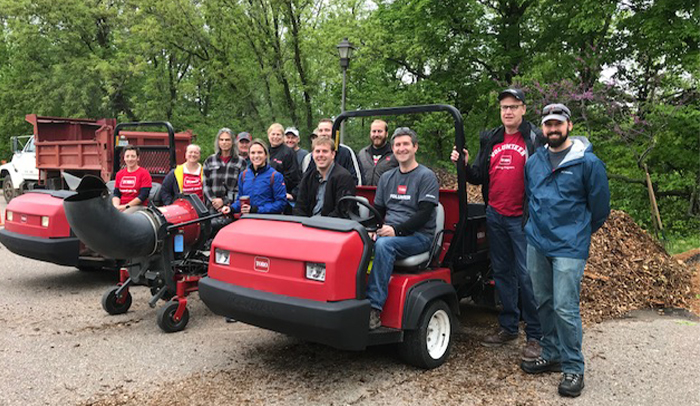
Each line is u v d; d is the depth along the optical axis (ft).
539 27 48.21
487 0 52.34
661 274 20.66
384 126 18.72
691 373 12.89
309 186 15.89
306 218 12.57
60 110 80.53
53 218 19.94
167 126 21.30
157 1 61.77
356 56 61.05
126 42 69.67
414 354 12.82
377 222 13.06
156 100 70.28
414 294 12.58
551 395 11.70
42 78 78.43
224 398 11.37
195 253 17.65
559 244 11.63
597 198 11.55
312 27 61.21
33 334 15.49
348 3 64.85
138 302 19.12
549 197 11.76
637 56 40.14
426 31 50.60
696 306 18.56
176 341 15.07
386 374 12.77
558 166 11.71
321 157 15.05
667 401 11.44
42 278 22.91
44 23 77.05
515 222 14.07
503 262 14.67
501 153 14.26
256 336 15.62
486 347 14.78
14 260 26.61
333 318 10.84
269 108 62.49
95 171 39.99
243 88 64.13
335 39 59.72
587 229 11.73
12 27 76.23
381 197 14.16
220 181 19.97
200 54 67.31
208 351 14.28
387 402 11.23
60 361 13.41
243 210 15.92
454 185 38.40
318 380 12.39
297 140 23.81
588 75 40.86
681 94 36.91
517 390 11.94
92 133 48.21
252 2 60.13
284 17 59.47
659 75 37.45
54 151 43.86
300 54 61.93
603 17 38.01
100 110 78.28
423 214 13.05
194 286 16.61
